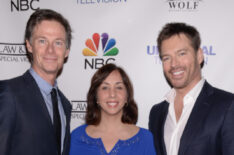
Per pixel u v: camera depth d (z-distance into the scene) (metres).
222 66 2.38
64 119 2.04
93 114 2.10
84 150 1.98
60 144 1.83
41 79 1.85
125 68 2.52
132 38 2.51
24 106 1.66
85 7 2.55
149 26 2.48
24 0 2.60
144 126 2.51
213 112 1.78
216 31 2.37
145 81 2.50
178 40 1.88
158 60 2.48
